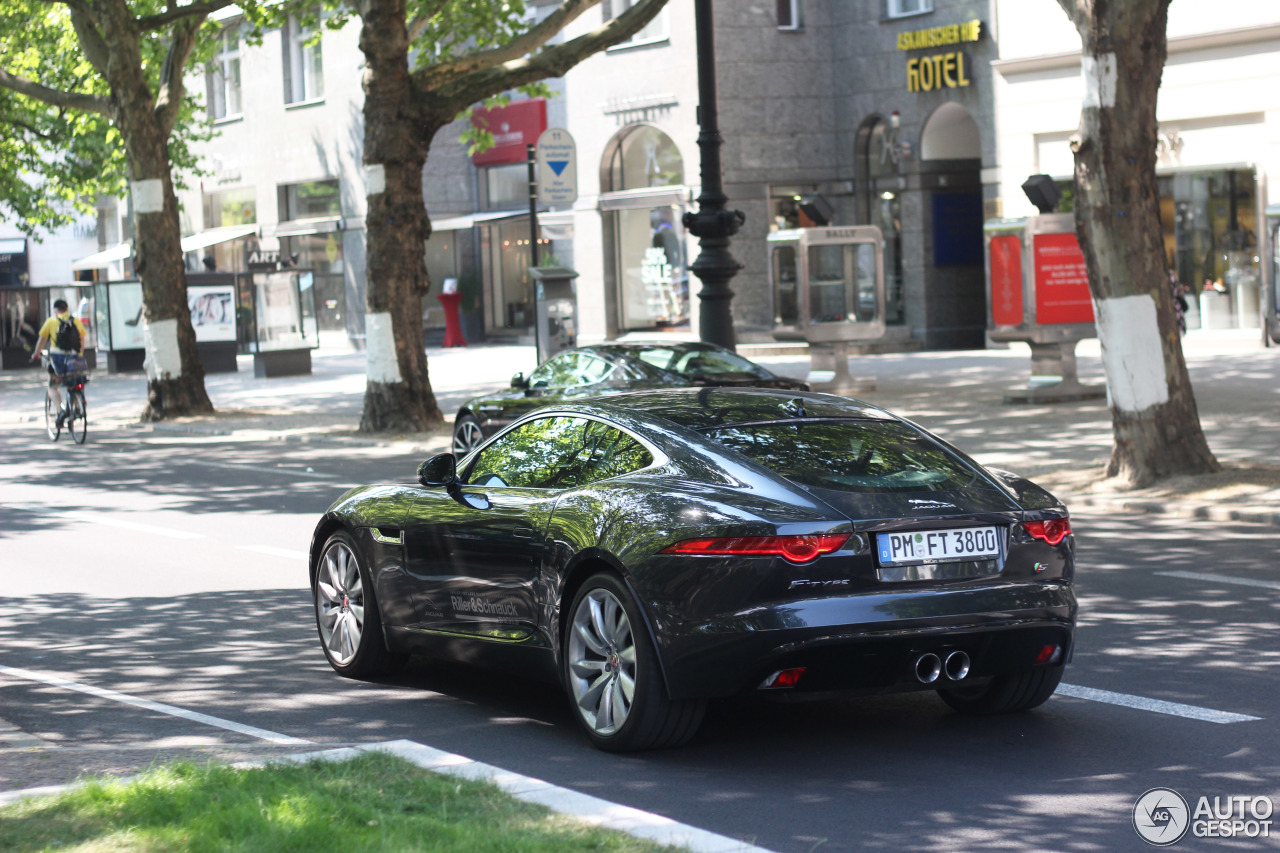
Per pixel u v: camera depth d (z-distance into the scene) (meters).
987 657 6.32
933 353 33.78
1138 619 9.16
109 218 67.06
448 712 7.42
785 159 35.97
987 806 5.63
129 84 26.50
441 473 7.59
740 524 6.08
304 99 49.09
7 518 15.54
